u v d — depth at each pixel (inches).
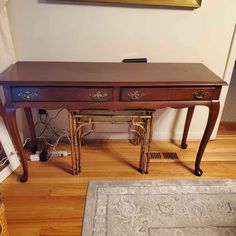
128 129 84.4
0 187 64.6
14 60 69.0
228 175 71.4
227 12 69.3
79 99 56.8
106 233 53.1
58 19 67.5
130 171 71.4
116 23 69.1
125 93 56.8
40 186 65.2
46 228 54.0
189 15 69.2
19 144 61.6
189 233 53.7
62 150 79.5
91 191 63.5
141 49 73.0
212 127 63.3
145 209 59.0
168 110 81.9
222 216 58.1
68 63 68.8
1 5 60.5
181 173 71.3
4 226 46.7
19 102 56.2
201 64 71.9
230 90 132.6
